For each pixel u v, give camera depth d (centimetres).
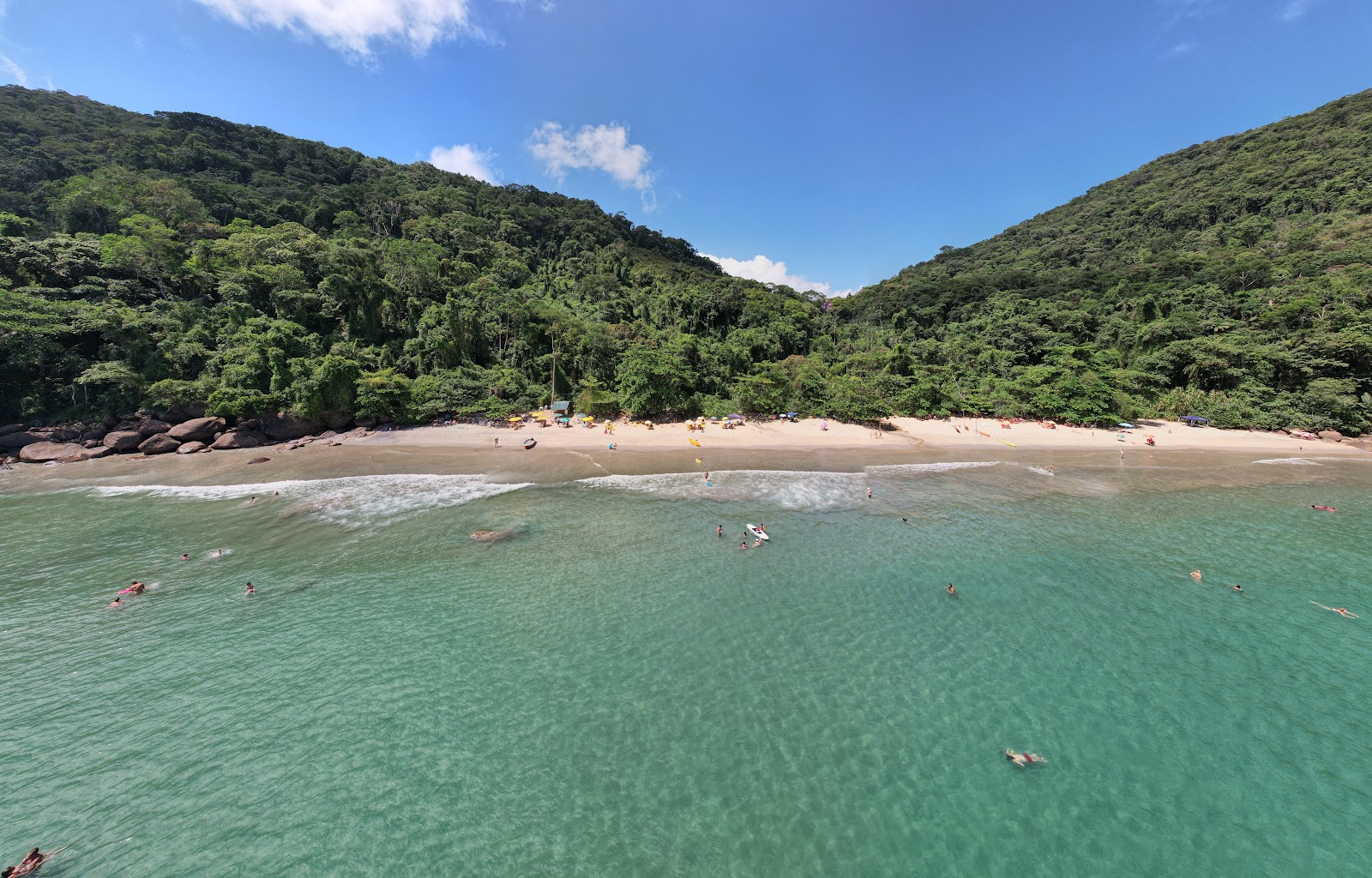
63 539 3097
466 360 7519
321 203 10562
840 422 6838
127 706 1798
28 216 7481
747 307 10962
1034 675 1962
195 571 2742
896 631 2242
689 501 3891
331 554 2952
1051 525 3438
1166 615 2356
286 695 1858
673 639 2189
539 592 2569
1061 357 7338
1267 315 7306
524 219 14925
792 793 1474
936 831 1363
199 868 1267
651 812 1415
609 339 8225
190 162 10612
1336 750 1600
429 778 1523
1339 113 14938
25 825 1370
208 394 5506
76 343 5469
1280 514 3638
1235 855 1295
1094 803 1440
